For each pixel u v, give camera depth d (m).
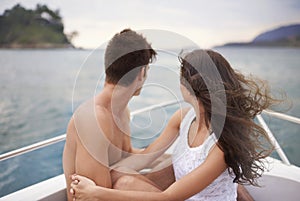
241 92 1.07
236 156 1.04
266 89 1.15
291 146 4.82
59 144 4.35
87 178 1.11
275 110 1.34
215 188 1.14
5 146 6.02
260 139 1.11
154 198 1.06
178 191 1.06
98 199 1.06
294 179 1.35
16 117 6.36
